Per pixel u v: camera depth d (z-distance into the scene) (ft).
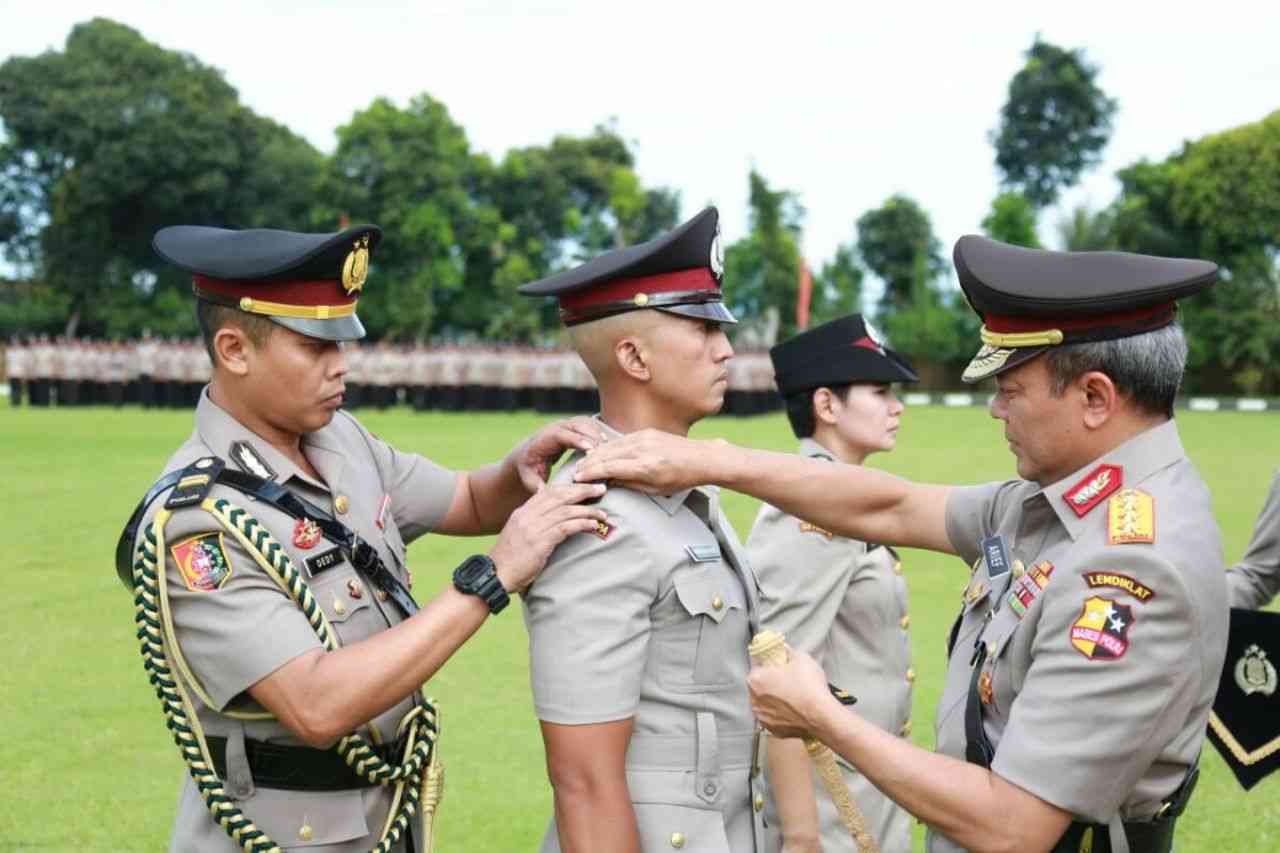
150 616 9.51
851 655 13.21
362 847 9.99
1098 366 8.53
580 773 9.20
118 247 164.76
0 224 168.86
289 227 167.22
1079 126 181.68
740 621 10.09
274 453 10.14
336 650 9.32
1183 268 8.38
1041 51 183.21
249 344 9.80
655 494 9.90
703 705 9.76
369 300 158.92
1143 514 8.43
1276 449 69.56
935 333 157.38
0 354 153.89
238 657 9.23
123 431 78.13
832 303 164.45
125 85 159.53
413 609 10.47
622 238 185.57
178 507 9.53
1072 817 8.35
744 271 162.50
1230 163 143.64
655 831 9.52
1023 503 9.21
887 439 14.47
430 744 10.30
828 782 9.27
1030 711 8.40
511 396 109.60
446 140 160.04
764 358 110.63
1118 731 8.15
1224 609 8.50
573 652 9.29
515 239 177.47
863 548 13.24
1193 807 18.30
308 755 9.74
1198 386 148.97
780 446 69.56
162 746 20.13
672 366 10.06
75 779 18.66
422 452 63.57
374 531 10.61
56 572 33.01
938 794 8.38
